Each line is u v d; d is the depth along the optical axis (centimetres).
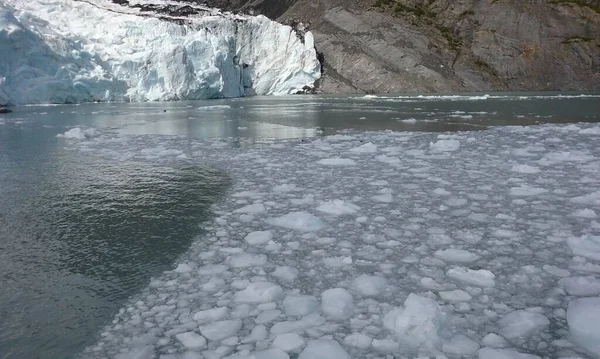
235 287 355
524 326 291
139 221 514
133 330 300
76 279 377
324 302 325
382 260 398
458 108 1908
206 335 290
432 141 1029
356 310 316
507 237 447
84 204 579
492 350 264
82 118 1630
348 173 730
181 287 359
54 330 303
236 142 1059
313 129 1280
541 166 760
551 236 445
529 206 544
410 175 711
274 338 284
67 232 482
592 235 435
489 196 590
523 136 1089
